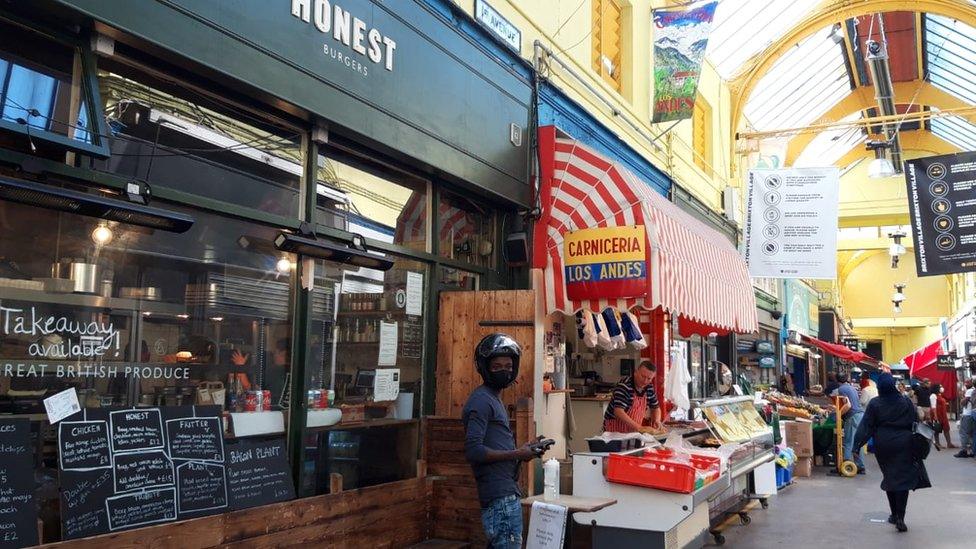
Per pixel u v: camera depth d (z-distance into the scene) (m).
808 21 16.50
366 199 6.35
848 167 29.41
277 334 5.43
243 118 5.25
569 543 6.10
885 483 8.62
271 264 5.40
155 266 4.64
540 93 8.47
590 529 7.02
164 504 4.41
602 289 7.29
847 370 33.69
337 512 5.52
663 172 12.64
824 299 34.84
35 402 4.00
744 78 17.50
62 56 4.17
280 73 5.08
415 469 6.69
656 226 7.33
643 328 10.53
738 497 9.23
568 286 7.45
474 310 7.05
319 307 5.79
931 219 14.53
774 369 21.69
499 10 7.86
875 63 16.67
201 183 4.93
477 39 7.43
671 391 10.62
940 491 12.16
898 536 8.33
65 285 4.18
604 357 10.89
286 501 5.13
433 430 6.78
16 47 3.99
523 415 6.53
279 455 5.22
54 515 4.02
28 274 4.03
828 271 14.38
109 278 4.39
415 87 6.42
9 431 3.79
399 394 6.63
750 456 8.94
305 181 5.64
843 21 16.88
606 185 7.50
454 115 6.92
